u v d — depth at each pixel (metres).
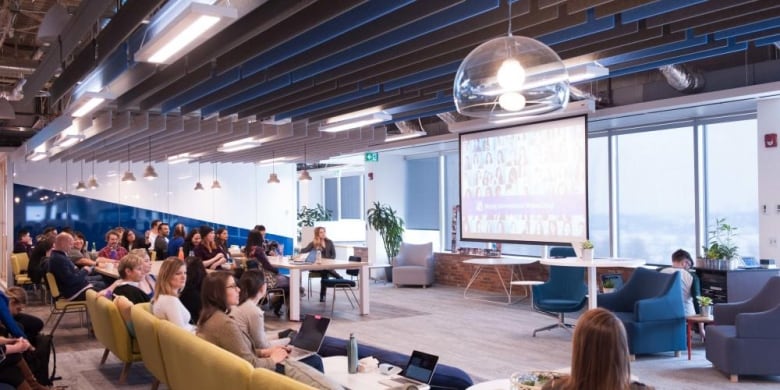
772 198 7.48
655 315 6.42
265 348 4.35
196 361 3.60
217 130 9.17
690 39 5.32
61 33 5.99
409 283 12.38
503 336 7.61
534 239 9.50
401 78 6.54
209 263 9.06
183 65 5.86
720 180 8.90
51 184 13.50
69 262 7.77
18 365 4.55
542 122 9.31
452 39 5.23
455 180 13.34
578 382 2.09
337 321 8.68
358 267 9.26
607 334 2.06
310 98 7.54
